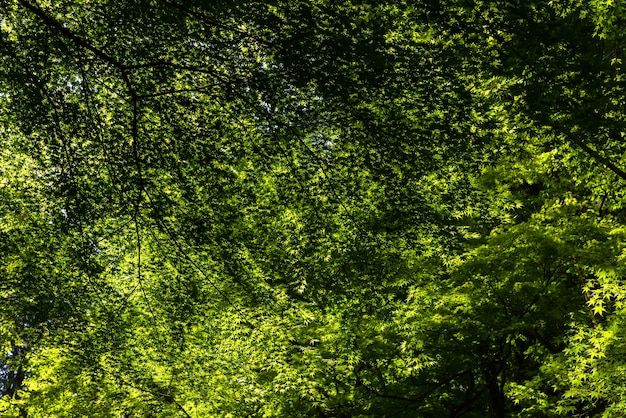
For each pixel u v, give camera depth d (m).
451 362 10.62
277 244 8.37
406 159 6.42
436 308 9.87
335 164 6.78
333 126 6.50
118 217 7.86
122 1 5.73
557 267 9.40
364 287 8.47
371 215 7.54
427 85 5.89
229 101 6.07
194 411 11.81
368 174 6.91
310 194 7.22
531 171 10.16
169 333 9.27
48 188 7.44
